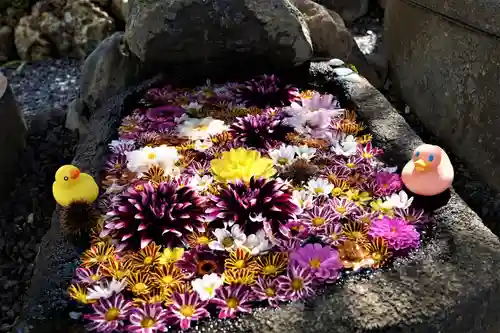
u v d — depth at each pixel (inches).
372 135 63.4
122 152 61.1
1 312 65.6
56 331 40.5
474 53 72.8
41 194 81.0
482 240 47.1
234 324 40.5
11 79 120.1
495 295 43.3
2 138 79.7
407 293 42.5
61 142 89.1
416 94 89.5
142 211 49.5
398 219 49.7
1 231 75.9
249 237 47.9
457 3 73.4
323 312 41.1
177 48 73.7
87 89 84.0
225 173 54.6
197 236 48.5
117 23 132.1
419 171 51.4
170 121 67.2
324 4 128.7
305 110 68.5
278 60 76.5
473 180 75.4
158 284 43.9
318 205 51.9
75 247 48.1
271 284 43.6
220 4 72.1
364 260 45.6
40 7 127.0
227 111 69.2
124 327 40.4
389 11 97.2
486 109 72.0
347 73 76.5
